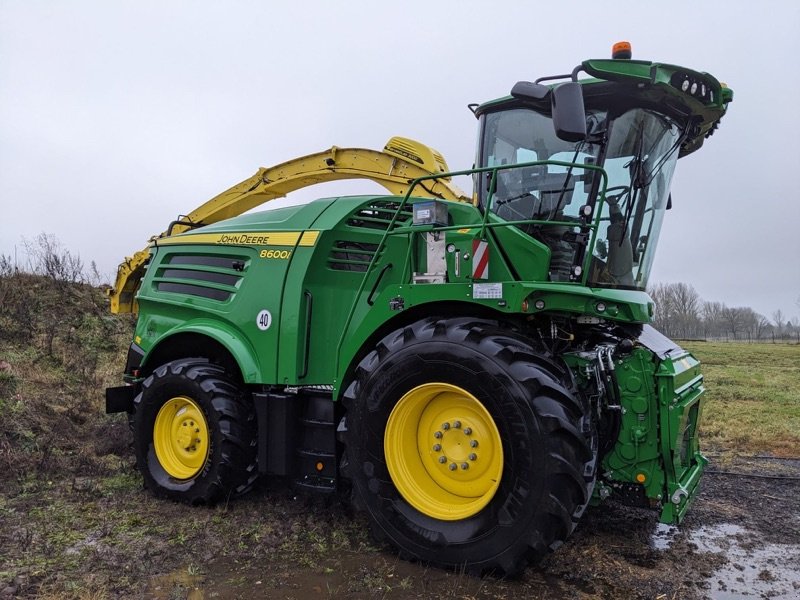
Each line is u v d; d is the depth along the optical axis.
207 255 5.05
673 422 3.42
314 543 3.75
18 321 9.70
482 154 4.21
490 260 3.69
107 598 3.00
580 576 3.39
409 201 4.48
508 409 3.12
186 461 4.59
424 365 3.38
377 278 4.24
